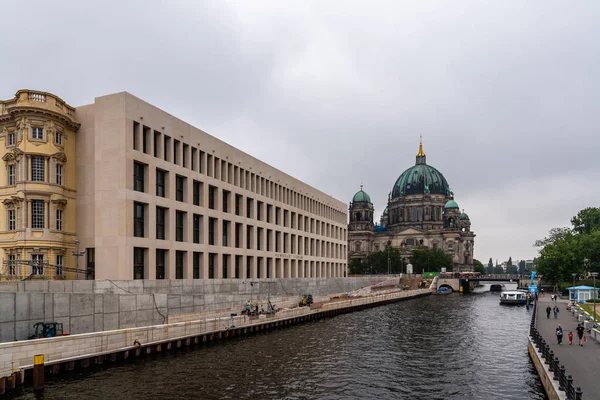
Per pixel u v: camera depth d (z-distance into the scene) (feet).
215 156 238.89
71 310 133.69
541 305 315.78
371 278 492.54
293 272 330.34
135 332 138.21
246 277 263.49
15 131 179.83
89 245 187.42
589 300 328.49
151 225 190.39
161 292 184.65
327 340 184.75
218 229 236.22
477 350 168.45
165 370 127.65
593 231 505.25
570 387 83.15
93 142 190.60
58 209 181.88
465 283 609.83
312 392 112.98
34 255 173.58
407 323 247.50
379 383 122.01
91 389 107.96
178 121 211.61
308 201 363.56
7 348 104.99
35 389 105.19
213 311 195.83
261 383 118.73
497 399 108.88
